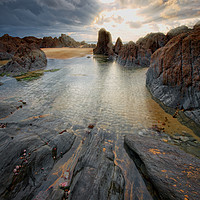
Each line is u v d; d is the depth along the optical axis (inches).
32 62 1165.1
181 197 162.6
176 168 207.9
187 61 434.6
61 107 475.8
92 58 1868.8
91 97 568.4
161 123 374.6
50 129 318.7
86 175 201.9
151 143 275.1
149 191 195.5
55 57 1876.2
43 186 196.2
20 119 380.2
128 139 294.2
